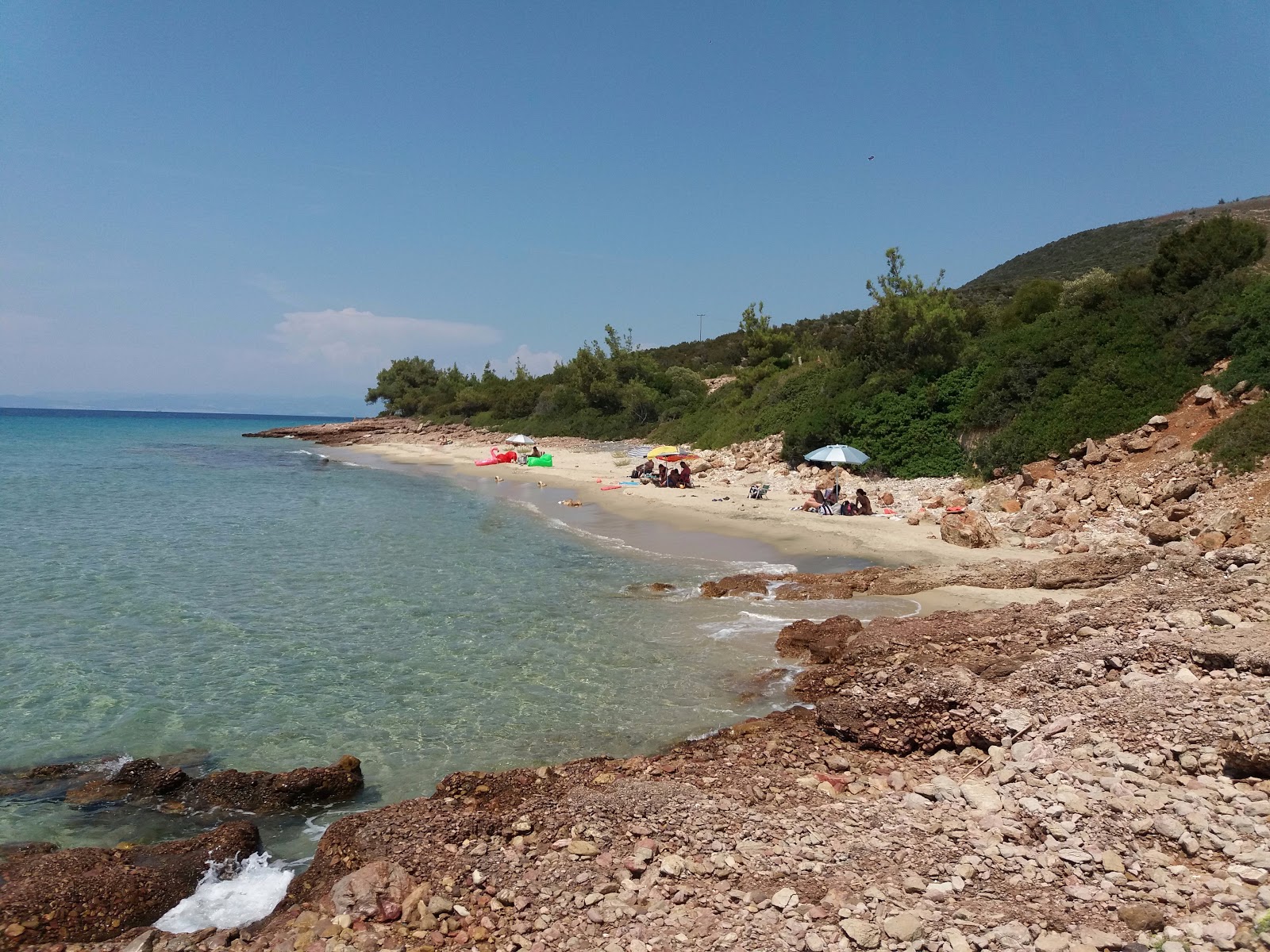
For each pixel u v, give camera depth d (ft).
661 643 44.88
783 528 78.28
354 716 35.32
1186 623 35.99
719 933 17.74
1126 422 77.77
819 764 28.81
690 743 31.53
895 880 19.33
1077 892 17.85
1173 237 94.32
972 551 62.69
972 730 28.66
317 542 76.79
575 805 24.54
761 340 179.01
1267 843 18.97
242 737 33.27
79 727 33.94
